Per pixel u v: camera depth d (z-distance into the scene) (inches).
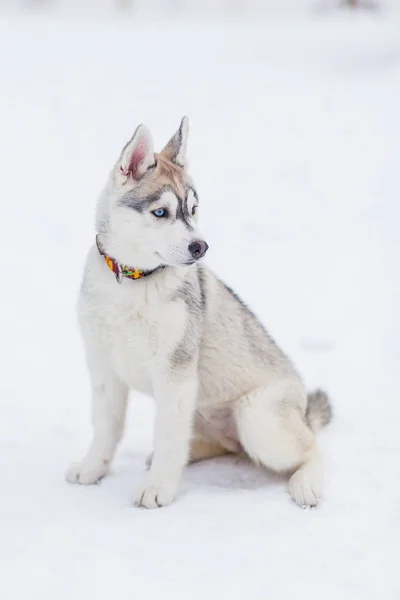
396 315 282.7
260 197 423.2
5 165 437.7
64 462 171.9
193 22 1136.8
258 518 141.5
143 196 150.4
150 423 197.0
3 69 634.2
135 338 152.5
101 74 639.8
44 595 111.6
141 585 115.0
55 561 121.7
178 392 153.8
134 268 150.0
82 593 112.3
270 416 164.2
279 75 665.6
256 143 502.9
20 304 283.9
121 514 143.6
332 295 303.1
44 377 225.3
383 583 117.3
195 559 123.6
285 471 166.6
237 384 168.2
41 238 351.9
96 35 860.6
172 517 141.6
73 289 302.5
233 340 166.6
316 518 141.1
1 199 393.1
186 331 153.2
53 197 403.2
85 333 158.4
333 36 873.5
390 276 320.8
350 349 255.4
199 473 172.7
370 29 920.3
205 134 518.0
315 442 169.5
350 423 194.1
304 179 448.1
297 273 326.6
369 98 590.6
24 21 998.4
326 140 506.9
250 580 117.5
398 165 461.1
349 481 158.9
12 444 178.4
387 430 188.5
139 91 599.2
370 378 230.1
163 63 701.3
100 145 485.4
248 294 302.2
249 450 168.4
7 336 255.9
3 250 334.3
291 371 176.4
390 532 134.7
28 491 154.0
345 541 131.1
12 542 128.7
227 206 410.0
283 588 115.3
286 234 374.3
